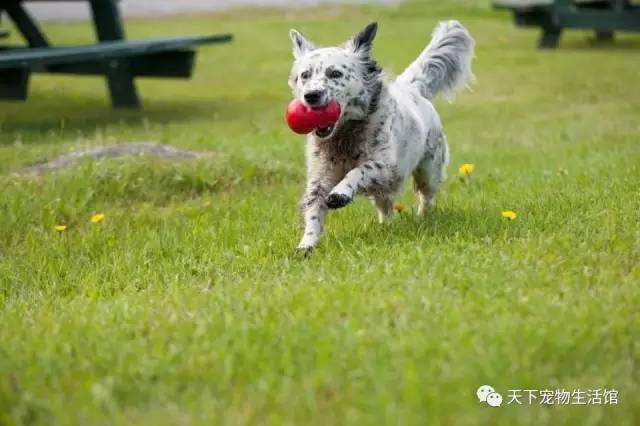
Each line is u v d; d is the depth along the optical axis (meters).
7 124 22.30
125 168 14.70
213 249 11.09
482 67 30.84
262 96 27.34
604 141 18.31
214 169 15.17
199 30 38.44
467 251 9.78
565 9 33.66
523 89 27.25
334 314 7.93
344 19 41.19
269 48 34.91
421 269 9.10
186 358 7.21
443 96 14.02
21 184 14.25
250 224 12.28
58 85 29.14
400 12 42.88
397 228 11.27
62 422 6.29
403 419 5.97
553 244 9.90
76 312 8.96
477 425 6.00
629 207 11.33
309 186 11.34
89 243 12.05
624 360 6.88
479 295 8.24
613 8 34.66
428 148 12.48
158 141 18.08
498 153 17.80
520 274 8.85
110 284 10.25
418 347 7.06
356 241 10.77
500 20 41.19
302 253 10.56
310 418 6.20
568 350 7.04
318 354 7.04
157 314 8.47
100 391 6.58
